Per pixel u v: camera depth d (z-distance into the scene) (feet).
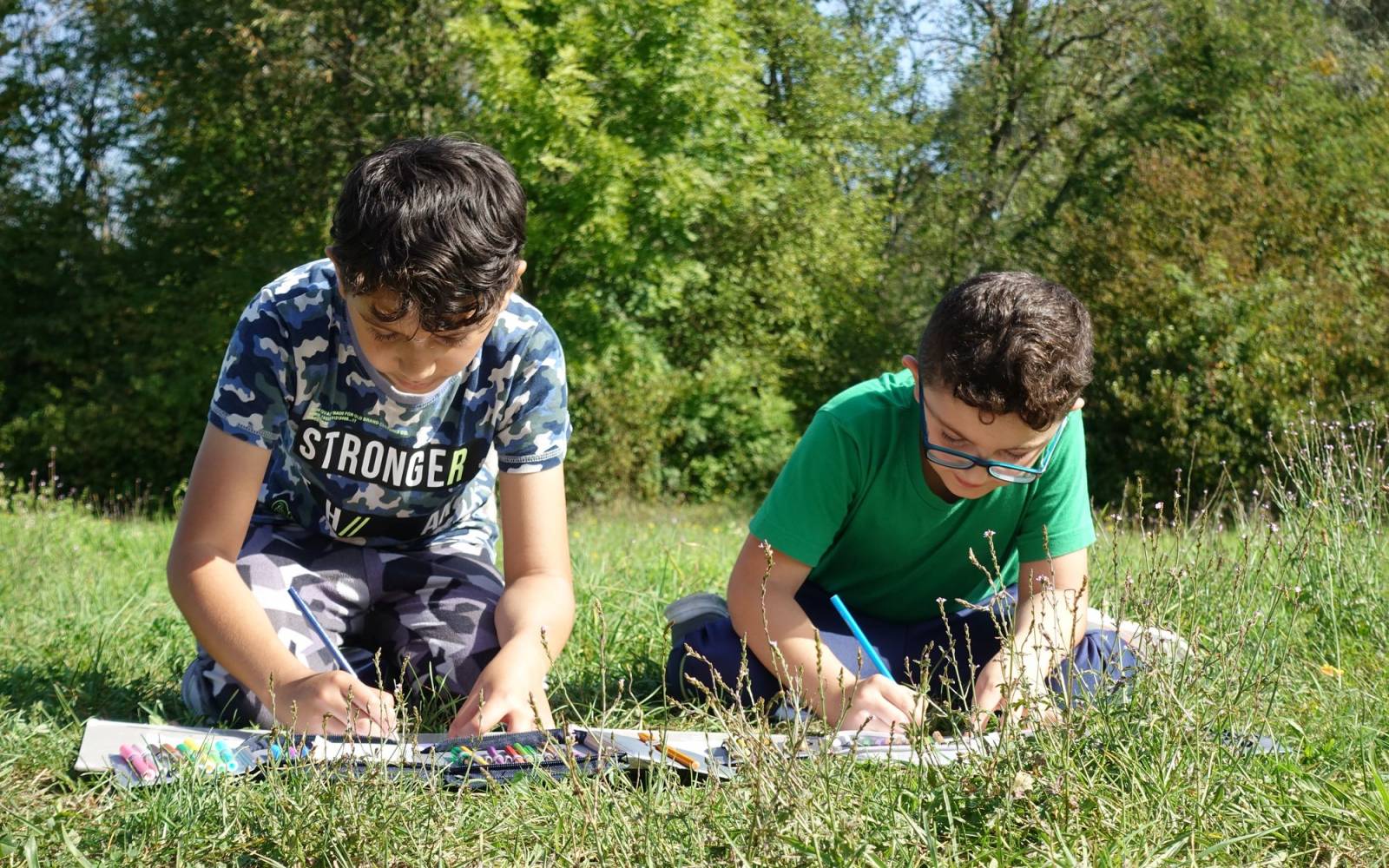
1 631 11.35
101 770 6.84
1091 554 11.78
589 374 48.91
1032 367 7.39
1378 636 10.21
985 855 5.53
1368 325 42.83
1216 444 44.11
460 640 8.95
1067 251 59.47
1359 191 53.26
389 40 56.08
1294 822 5.93
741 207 51.96
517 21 43.45
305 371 8.28
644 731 7.53
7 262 59.00
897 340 76.38
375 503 9.01
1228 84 66.80
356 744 6.98
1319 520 12.78
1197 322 46.03
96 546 21.71
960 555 9.36
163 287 59.88
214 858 5.83
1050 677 7.88
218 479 8.07
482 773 6.66
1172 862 5.54
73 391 60.18
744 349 67.72
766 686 8.92
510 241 7.03
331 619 8.98
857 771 6.38
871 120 73.51
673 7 45.27
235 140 59.57
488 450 9.10
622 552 16.08
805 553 8.80
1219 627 8.06
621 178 43.62
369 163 7.00
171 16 58.39
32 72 62.13
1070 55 78.43
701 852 5.49
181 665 10.16
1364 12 72.69
